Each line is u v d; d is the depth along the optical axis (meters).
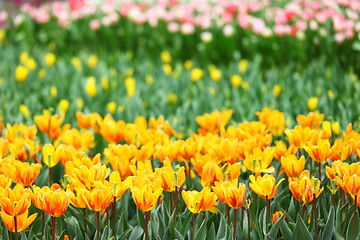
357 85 8.10
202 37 11.10
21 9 13.96
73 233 3.54
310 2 11.87
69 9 13.58
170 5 13.34
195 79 8.84
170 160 4.05
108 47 12.78
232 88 8.49
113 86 8.66
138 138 4.53
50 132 5.06
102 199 3.18
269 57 10.94
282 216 3.42
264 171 3.85
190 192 3.29
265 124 5.07
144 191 3.17
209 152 4.00
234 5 11.92
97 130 5.15
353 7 10.32
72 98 8.05
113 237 3.40
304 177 3.34
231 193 3.18
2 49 12.46
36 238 3.42
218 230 3.45
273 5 13.30
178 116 6.34
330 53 10.16
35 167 3.60
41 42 13.56
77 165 3.70
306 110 6.85
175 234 3.49
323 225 3.64
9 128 4.79
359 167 3.47
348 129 4.39
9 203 3.09
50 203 3.10
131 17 12.25
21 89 8.53
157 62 11.30
